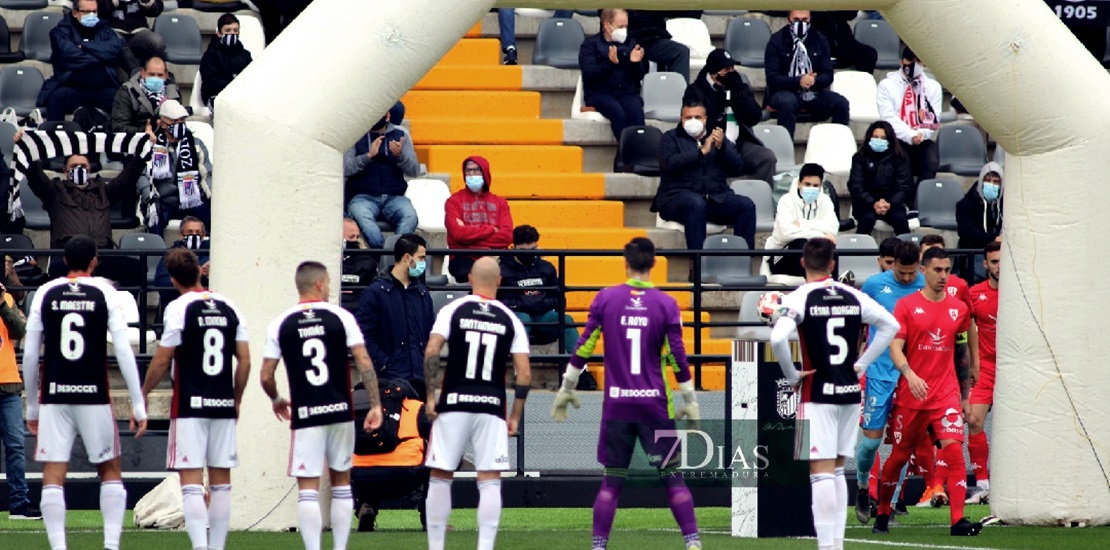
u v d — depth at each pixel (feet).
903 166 187.21
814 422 106.42
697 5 131.85
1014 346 134.72
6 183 175.32
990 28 129.80
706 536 126.21
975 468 147.02
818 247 107.45
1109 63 199.00
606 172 199.11
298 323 102.68
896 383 127.24
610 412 106.11
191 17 211.00
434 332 103.65
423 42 125.59
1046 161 132.67
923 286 131.75
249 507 125.80
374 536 124.16
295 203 124.16
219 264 124.57
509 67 205.05
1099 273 132.57
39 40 210.59
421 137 196.65
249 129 123.75
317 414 102.42
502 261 161.79
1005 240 135.33
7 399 134.00
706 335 179.63
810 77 203.10
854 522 136.77
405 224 175.52
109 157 174.70
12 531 126.31
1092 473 133.08
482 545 103.91
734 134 192.24
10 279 155.84
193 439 102.37
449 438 103.65
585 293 182.39
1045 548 118.21
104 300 103.96
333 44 124.88
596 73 198.18
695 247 179.11
